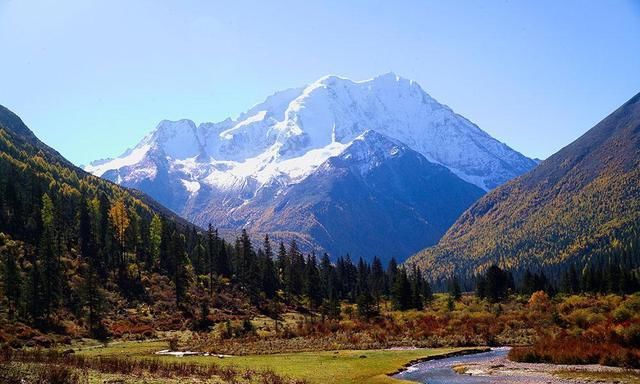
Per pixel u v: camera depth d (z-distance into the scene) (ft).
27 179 532.73
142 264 471.62
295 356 215.72
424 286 560.61
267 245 554.87
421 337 293.43
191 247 591.37
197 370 150.30
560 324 302.45
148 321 354.74
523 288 565.12
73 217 518.78
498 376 161.27
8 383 101.96
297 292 529.45
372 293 552.82
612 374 153.07
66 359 146.20
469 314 373.20
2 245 390.83
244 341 291.38
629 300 328.49
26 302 301.43
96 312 321.32
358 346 261.03
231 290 484.74
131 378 124.36
